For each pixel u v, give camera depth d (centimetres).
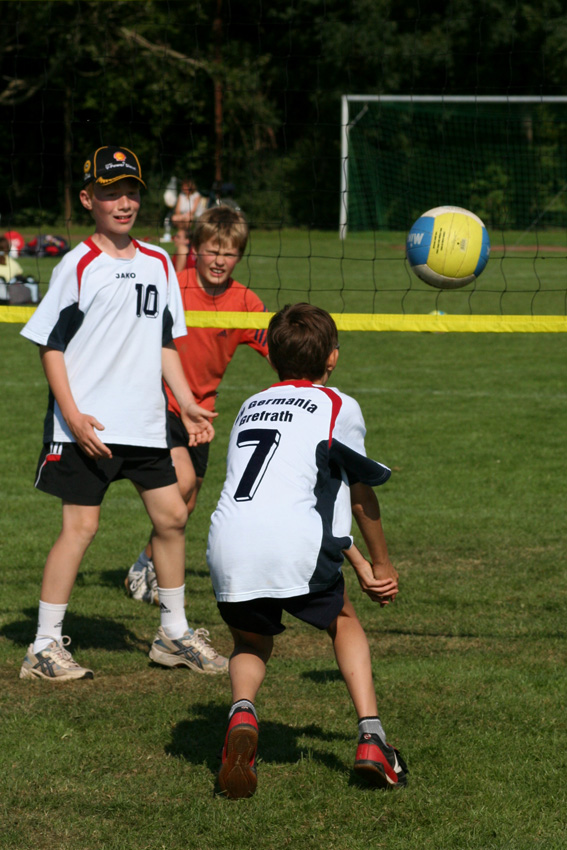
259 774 1231
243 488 1173
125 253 1548
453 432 3450
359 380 4491
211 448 3319
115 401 1527
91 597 2002
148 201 11606
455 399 4034
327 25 13738
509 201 13350
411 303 7338
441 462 3067
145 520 2578
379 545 1242
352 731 1365
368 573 1277
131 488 2930
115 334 1520
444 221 2044
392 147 14025
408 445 3272
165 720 1398
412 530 2406
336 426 1195
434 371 4728
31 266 8938
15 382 4488
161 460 1591
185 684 1553
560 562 2164
